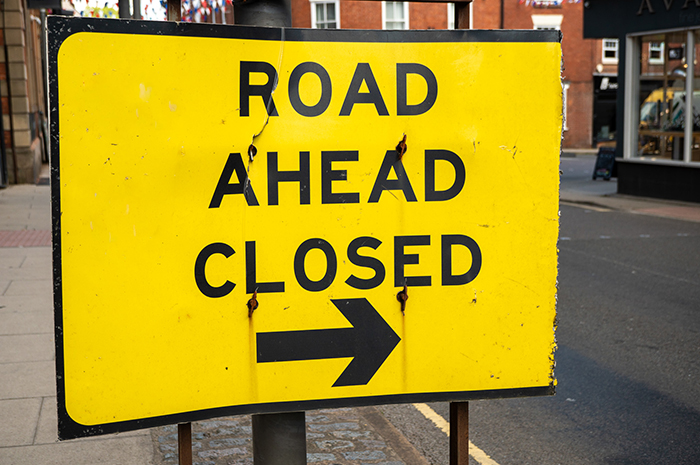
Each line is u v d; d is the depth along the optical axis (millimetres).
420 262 2209
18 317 6840
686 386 5422
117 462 3912
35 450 4039
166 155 2025
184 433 2162
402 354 2229
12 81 18766
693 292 8367
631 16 17406
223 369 2133
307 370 2188
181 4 2096
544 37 2201
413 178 2180
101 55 1951
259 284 2133
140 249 2031
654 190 17219
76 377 2014
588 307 7734
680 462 4191
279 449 2297
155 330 2066
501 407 5105
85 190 1973
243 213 2102
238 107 2066
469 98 2184
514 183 2229
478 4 34219
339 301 2182
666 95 16797
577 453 4336
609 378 5613
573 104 37250
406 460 4059
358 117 2137
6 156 18469
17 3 18562
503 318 2268
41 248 10430
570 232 12844
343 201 2150
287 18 2221
